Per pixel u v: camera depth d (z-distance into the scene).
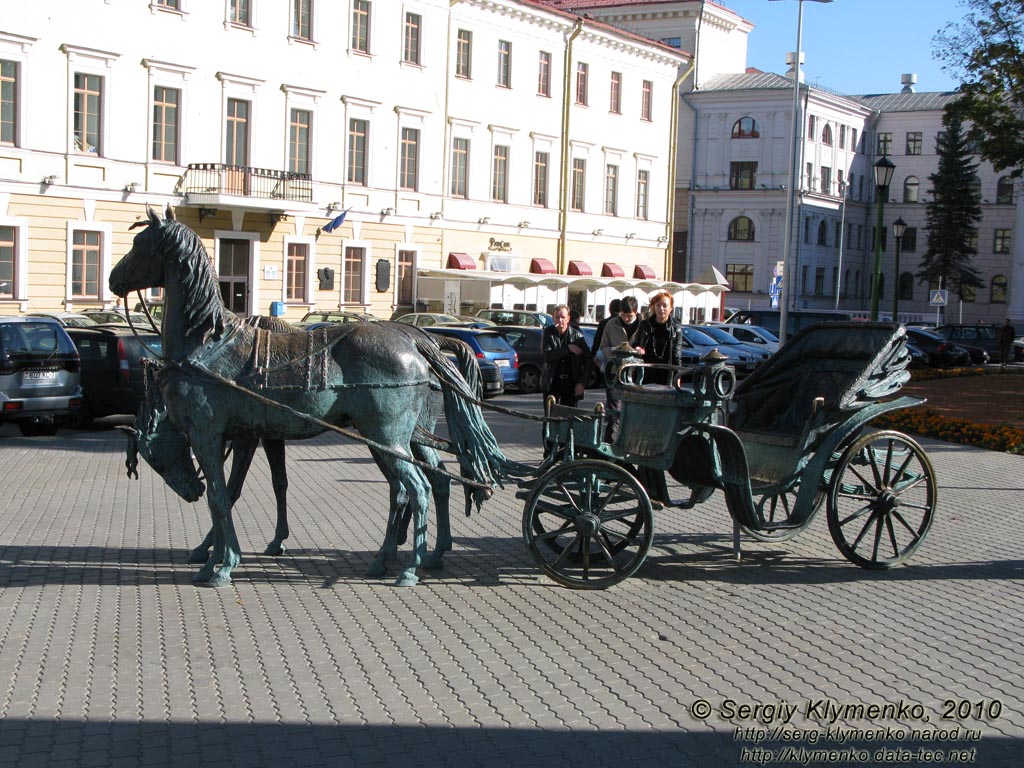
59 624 7.84
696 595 8.87
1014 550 10.64
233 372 8.71
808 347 10.73
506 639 7.66
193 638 7.57
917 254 86.88
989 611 8.52
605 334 14.57
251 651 7.33
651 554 10.27
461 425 9.23
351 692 6.64
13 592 8.65
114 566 9.48
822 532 11.40
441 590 8.89
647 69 59.19
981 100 29.28
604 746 5.95
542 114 52.44
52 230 34.22
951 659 7.39
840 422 9.49
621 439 9.31
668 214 61.91
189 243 8.70
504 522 11.66
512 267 51.12
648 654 7.39
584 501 8.89
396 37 44.84
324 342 8.88
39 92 33.66
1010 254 84.19
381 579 9.19
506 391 29.95
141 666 7.03
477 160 49.34
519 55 50.94
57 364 18.22
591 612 8.34
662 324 13.12
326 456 16.64
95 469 14.96
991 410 23.83
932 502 9.95
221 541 8.95
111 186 35.59
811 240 78.25
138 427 8.99
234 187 38.53
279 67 40.41
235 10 38.91
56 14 33.84
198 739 5.95
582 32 54.06
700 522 11.80
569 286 50.94
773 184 74.62
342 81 42.75
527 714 6.35
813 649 7.55
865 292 87.31
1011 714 6.45
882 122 87.12
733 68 80.69
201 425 8.70
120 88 35.69
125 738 5.95
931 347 47.69
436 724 6.19
